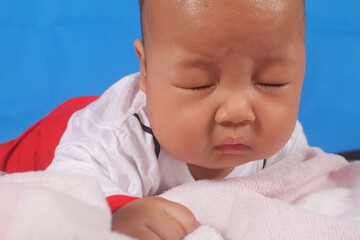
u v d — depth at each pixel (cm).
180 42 63
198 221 67
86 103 120
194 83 65
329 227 58
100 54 182
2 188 40
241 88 64
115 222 58
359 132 164
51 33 186
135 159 84
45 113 161
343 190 81
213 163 72
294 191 79
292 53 65
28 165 107
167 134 70
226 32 60
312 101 174
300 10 66
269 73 64
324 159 84
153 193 89
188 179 89
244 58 62
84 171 78
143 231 57
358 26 199
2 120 157
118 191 71
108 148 83
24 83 170
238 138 67
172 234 59
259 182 75
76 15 194
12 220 37
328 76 181
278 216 60
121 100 90
